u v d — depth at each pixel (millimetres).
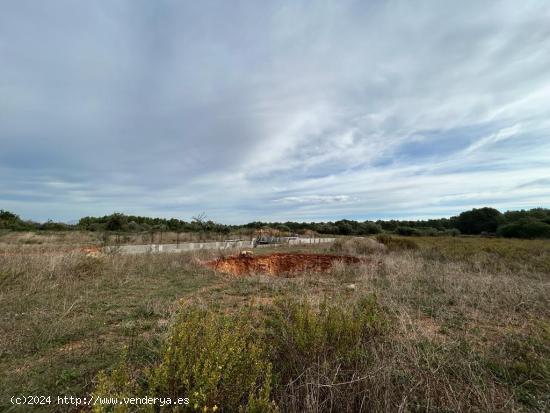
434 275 7984
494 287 6449
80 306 4801
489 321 4605
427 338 3654
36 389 2486
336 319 3105
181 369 2008
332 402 2189
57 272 6656
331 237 39719
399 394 2404
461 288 6504
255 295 6102
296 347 2857
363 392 2309
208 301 5410
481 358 3242
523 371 3033
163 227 29469
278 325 3721
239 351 2199
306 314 3145
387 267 9391
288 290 6520
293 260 12805
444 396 2482
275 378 2467
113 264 8133
